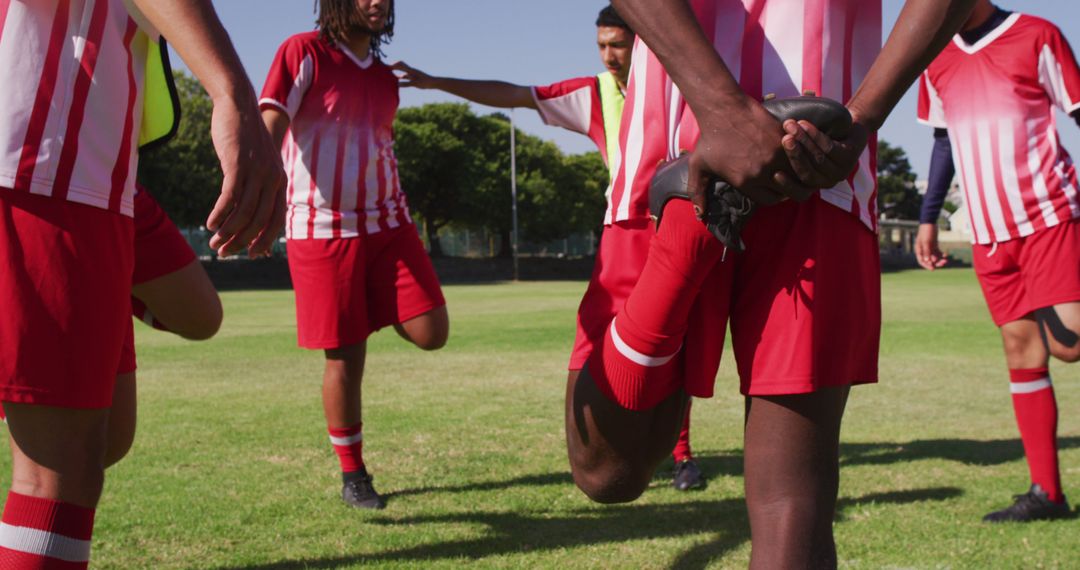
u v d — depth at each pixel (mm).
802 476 1654
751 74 1813
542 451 5203
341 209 4145
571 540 3479
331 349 4059
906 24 1548
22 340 1511
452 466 4820
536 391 7680
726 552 3295
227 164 1385
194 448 5262
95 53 1637
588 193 67062
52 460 1568
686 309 1696
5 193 1520
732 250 1539
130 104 1713
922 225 4277
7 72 1552
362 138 4238
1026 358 3871
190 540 3459
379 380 8398
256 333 14023
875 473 4617
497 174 61375
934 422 6199
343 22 4250
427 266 4336
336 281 4062
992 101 3871
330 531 3609
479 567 3141
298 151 4191
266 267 47750
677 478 4367
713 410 6734
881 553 3258
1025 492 4195
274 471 4668
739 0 1823
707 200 1514
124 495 4145
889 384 8039
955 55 3994
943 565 3113
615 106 3881
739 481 4488
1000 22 3867
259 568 3137
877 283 1851
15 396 1506
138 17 1632
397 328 4293
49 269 1536
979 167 3926
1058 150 3814
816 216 1680
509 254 65250
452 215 63219
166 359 10289
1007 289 3885
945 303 21672
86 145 1604
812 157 1381
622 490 2006
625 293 2012
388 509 3953
